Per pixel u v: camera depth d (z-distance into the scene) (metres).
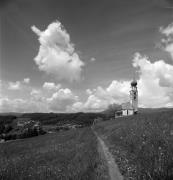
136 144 16.09
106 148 22.06
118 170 12.71
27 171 13.59
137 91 122.62
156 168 9.26
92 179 11.35
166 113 30.42
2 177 11.92
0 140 120.38
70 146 28.14
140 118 35.53
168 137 14.10
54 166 15.17
